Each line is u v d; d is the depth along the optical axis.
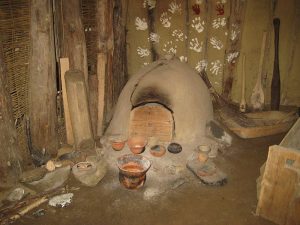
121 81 5.21
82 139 4.00
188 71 4.38
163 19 5.25
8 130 3.36
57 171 3.64
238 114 5.08
